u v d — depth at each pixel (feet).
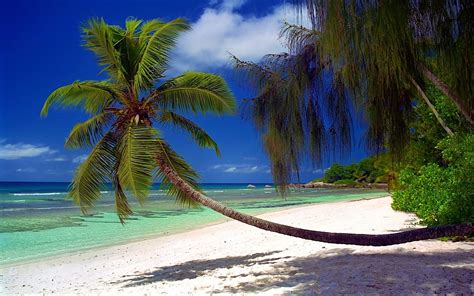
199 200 29.09
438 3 19.98
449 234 22.11
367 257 30.25
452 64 22.15
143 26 33.88
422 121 50.21
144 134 30.04
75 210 114.42
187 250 48.06
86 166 32.89
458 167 38.34
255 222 26.84
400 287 21.63
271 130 28.22
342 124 27.02
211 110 35.99
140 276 35.50
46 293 30.96
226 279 28.66
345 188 229.66
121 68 32.68
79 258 47.06
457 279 22.58
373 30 18.95
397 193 66.28
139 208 119.03
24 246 55.42
